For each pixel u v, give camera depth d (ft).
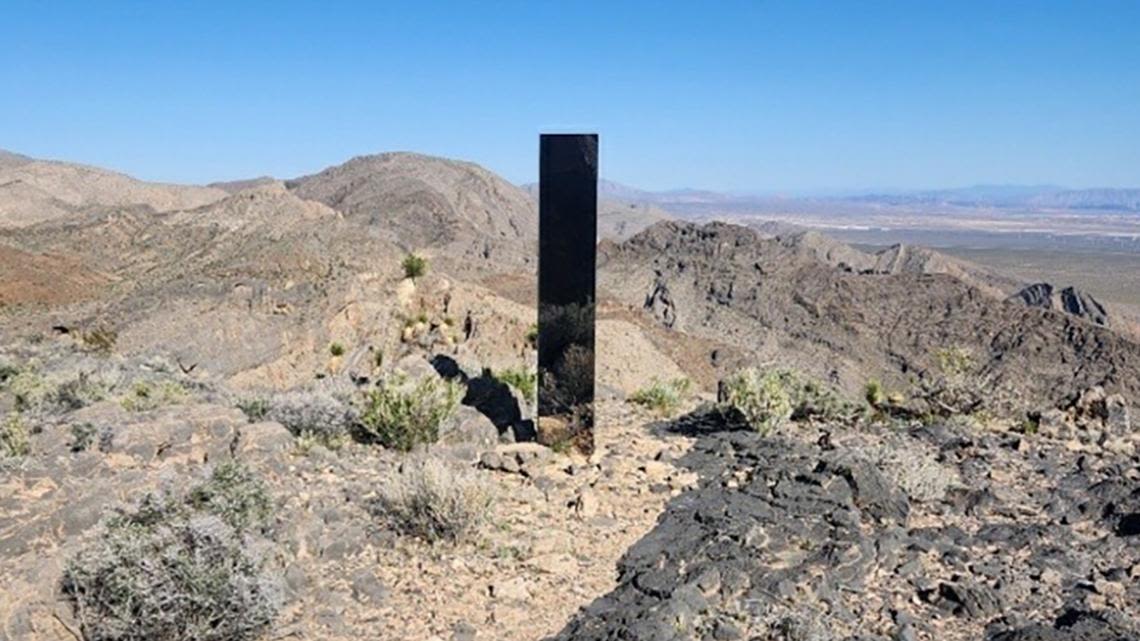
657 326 218.18
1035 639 19.92
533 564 23.67
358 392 41.50
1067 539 26.32
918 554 24.66
